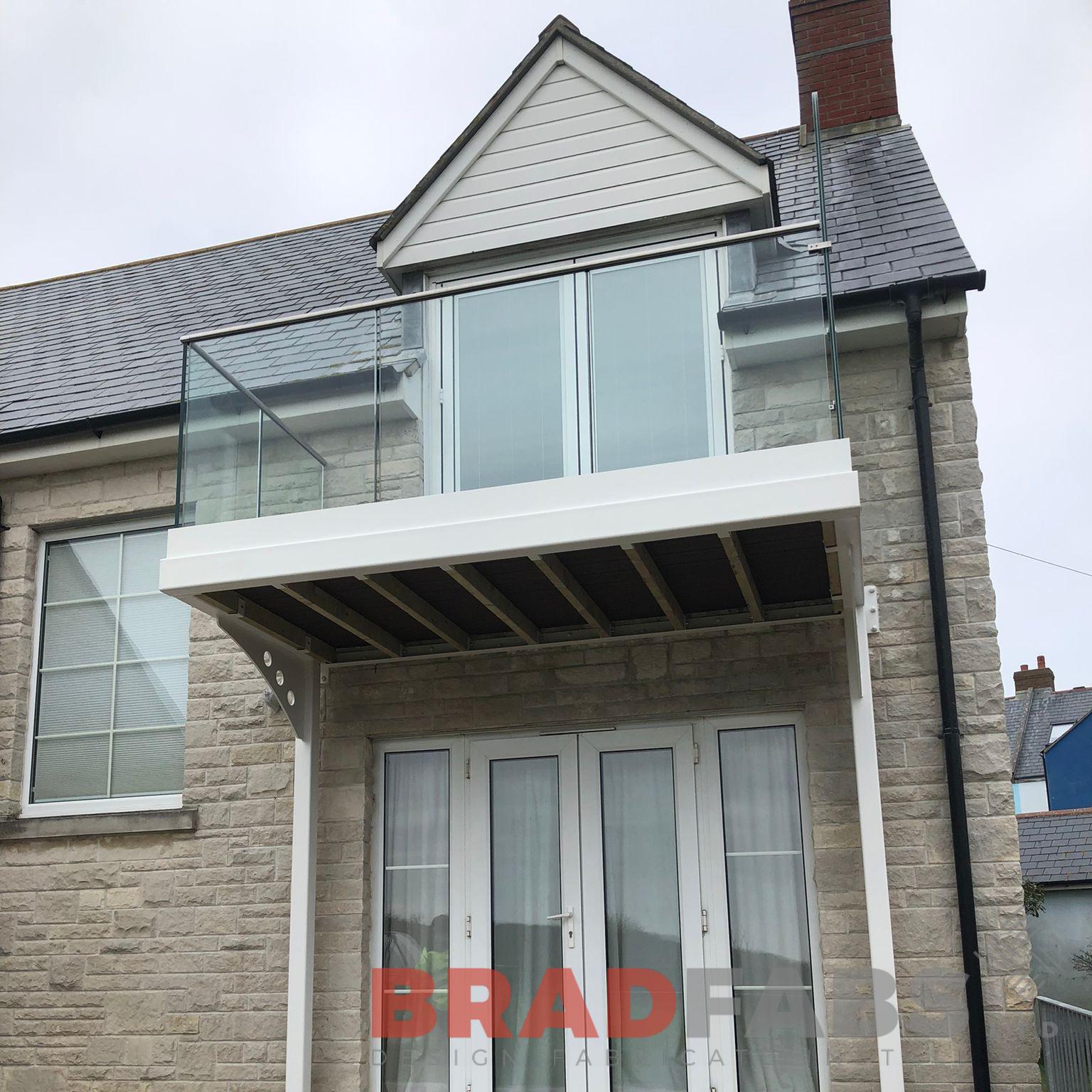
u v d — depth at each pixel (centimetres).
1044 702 2989
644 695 588
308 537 517
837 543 477
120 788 688
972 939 509
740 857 566
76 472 733
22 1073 639
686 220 630
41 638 729
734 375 494
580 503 484
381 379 546
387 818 625
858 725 502
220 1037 612
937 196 684
